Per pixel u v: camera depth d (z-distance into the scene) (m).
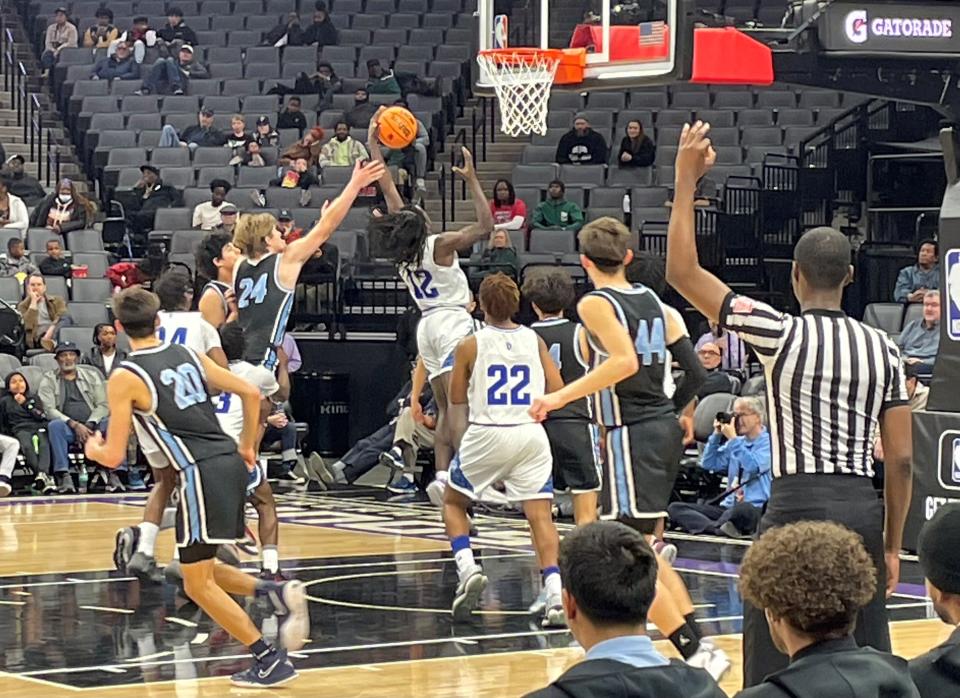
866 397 4.45
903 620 7.58
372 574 9.15
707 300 4.55
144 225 18.06
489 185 19.75
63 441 13.80
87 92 21.56
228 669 6.52
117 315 6.09
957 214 5.73
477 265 15.62
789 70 7.29
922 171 17.09
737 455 11.14
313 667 6.54
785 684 3.01
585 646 3.12
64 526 11.47
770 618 3.18
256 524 11.21
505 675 6.36
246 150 19.36
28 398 13.91
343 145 18.91
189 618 7.71
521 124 8.19
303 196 18.09
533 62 8.13
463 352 7.28
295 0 23.58
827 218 17.44
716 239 16.67
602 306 6.19
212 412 6.14
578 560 3.07
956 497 5.71
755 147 18.45
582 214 17.31
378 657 6.74
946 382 5.80
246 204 18.06
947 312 5.79
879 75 7.24
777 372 4.47
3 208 17.33
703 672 3.07
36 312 14.94
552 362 7.43
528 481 7.34
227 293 8.41
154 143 20.11
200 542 6.03
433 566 9.48
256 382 8.09
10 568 9.39
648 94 20.12
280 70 21.80
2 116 21.84
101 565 9.51
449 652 6.85
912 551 5.88
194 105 20.94
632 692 2.94
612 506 6.30
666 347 6.35
